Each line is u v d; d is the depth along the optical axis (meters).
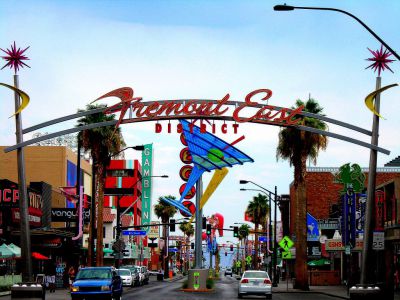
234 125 33.62
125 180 132.88
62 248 61.59
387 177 84.75
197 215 57.50
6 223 49.25
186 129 57.09
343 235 51.75
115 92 33.00
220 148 56.81
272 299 41.25
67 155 84.44
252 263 162.12
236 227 92.81
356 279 53.22
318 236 78.94
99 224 56.16
